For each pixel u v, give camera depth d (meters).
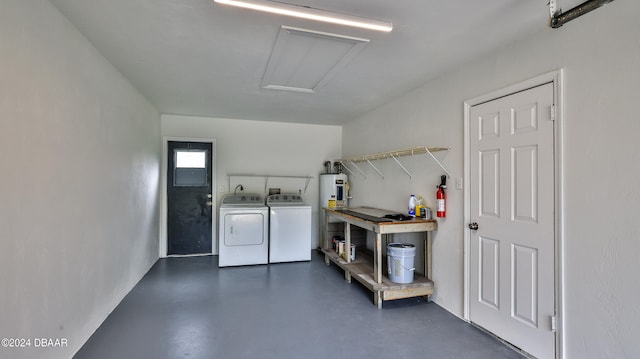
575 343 1.94
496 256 2.50
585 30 1.88
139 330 2.60
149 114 4.24
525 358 2.22
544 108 2.13
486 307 2.60
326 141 5.86
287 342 2.44
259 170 5.49
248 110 4.70
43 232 1.83
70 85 2.13
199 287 3.68
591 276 1.85
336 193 5.28
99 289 2.65
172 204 5.10
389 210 4.15
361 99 4.03
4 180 1.51
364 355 2.27
